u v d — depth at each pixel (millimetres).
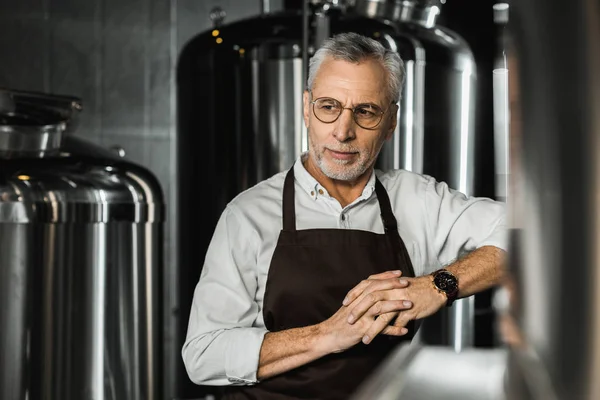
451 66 3684
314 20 3537
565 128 271
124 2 4531
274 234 2061
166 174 4590
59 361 2979
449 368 504
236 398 2002
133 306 3168
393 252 2080
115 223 3102
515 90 333
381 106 1986
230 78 3707
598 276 249
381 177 2248
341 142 1962
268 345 1897
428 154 3639
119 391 3121
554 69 281
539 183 301
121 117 4539
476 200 2242
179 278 4098
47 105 3148
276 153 3631
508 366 357
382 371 502
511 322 352
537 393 294
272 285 2004
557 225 281
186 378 4109
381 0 3670
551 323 289
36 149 3170
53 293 2967
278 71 3609
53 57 4449
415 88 3604
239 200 2121
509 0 355
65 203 2982
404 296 1851
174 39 4586
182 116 3990
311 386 1944
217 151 3773
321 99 1970
